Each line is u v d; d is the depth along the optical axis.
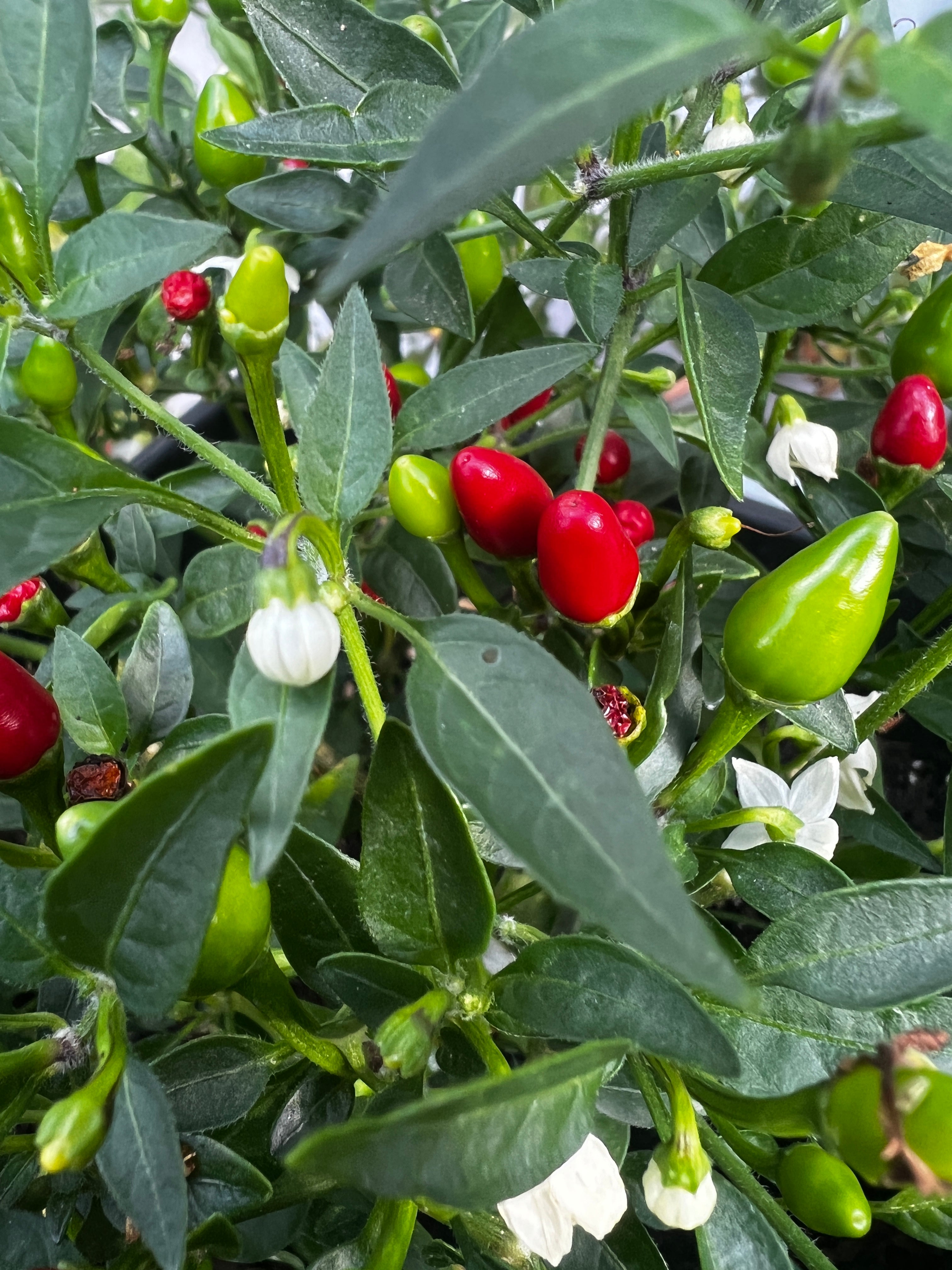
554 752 0.09
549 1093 0.09
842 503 0.19
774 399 0.29
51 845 0.13
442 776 0.09
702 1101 0.12
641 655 0.21
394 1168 0.08
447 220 0.07
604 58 0.07
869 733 0.15
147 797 0.08
